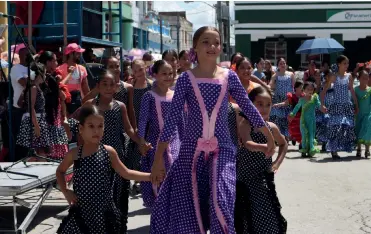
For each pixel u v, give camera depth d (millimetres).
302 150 11484
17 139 7516
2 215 6859
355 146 11336
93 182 4473
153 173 4383
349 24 27984
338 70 11156
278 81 13406
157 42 46750
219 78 4273
